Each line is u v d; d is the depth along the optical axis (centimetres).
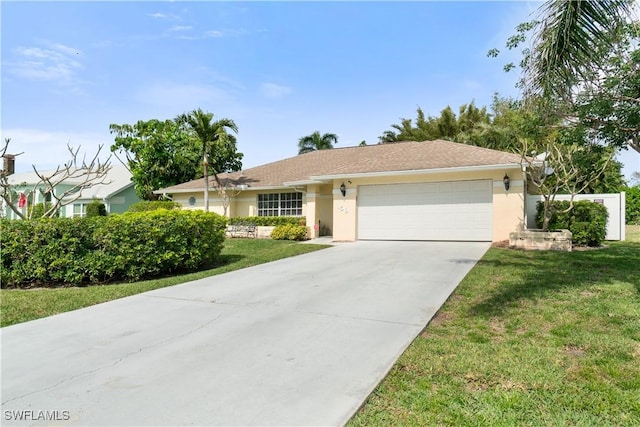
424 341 490
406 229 1524
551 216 1407
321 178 1642
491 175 1384
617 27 533
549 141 1259
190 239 1062
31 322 629
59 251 920
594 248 1293
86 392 380
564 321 543
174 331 559
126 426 319
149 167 3030
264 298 731
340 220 1642
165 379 404
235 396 364
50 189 1294
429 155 1634
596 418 313
